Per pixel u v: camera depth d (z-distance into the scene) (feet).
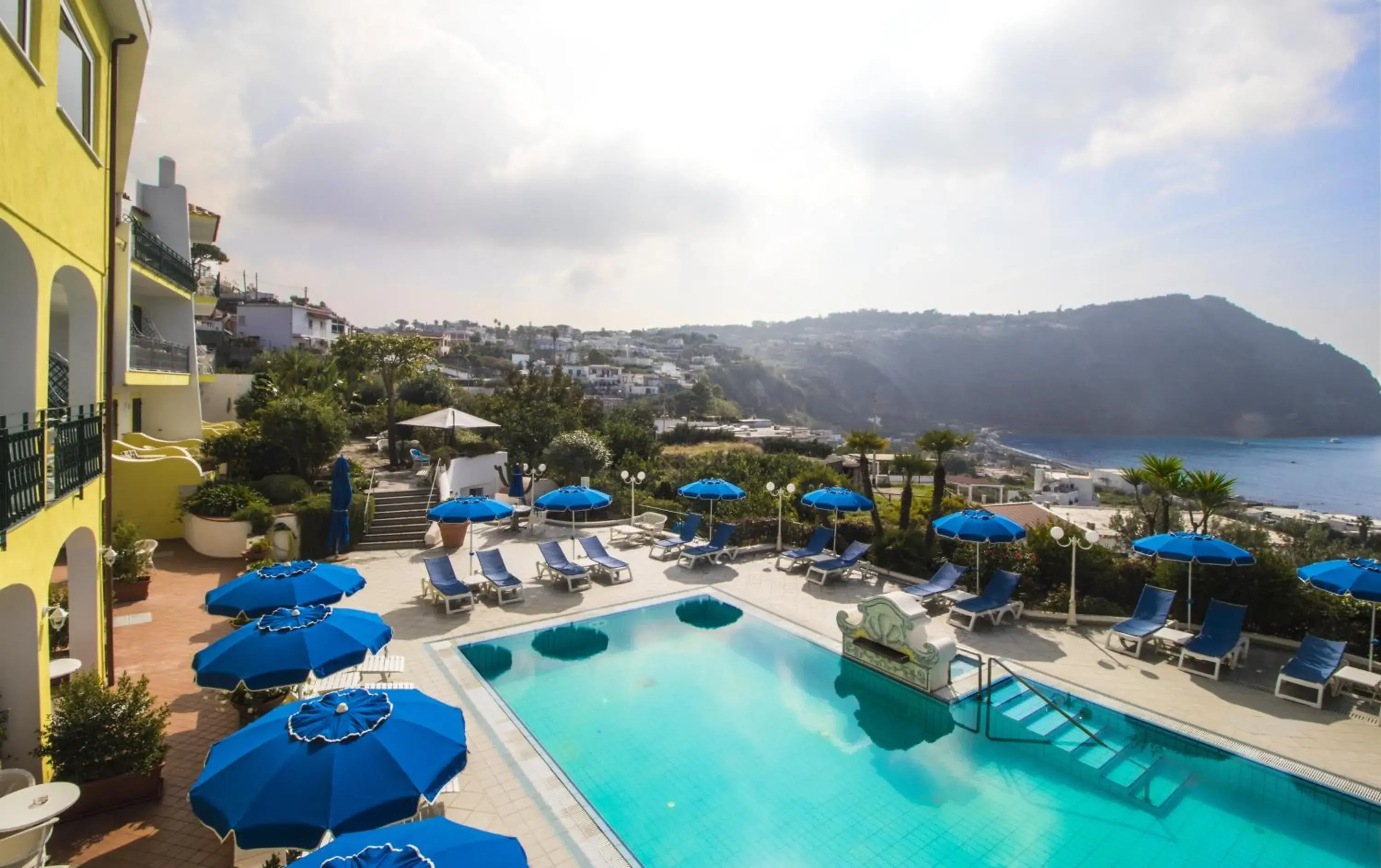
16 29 19.92
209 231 95.50
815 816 25.04
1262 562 41.16
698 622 45.85
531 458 98.78
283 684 22.31
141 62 32.58
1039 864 22.56
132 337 56.85
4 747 22.17
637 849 23.11
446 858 12.89
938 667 34.32
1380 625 36.96
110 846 21.26
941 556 53.47
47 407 24.39
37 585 21.68
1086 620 43.93
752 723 31.99
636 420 127.75
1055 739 30.37
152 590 46.39
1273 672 36.14
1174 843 23.58
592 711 33.12
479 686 34.58
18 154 19.83
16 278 21.11
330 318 220.43
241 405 93.30
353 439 111.86
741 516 69.92
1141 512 58.34
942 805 25.75
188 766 26.02
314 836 14.73
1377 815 24.79
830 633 42.42
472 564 53.72
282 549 53.26
